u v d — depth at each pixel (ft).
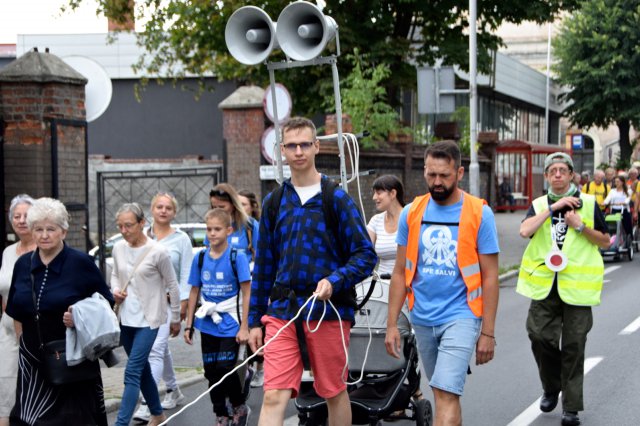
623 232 80.38
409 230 20.34
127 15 90.12
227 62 90.43
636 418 26.66
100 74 38.40
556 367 27.04
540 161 207.62
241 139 63.05
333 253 19.10
